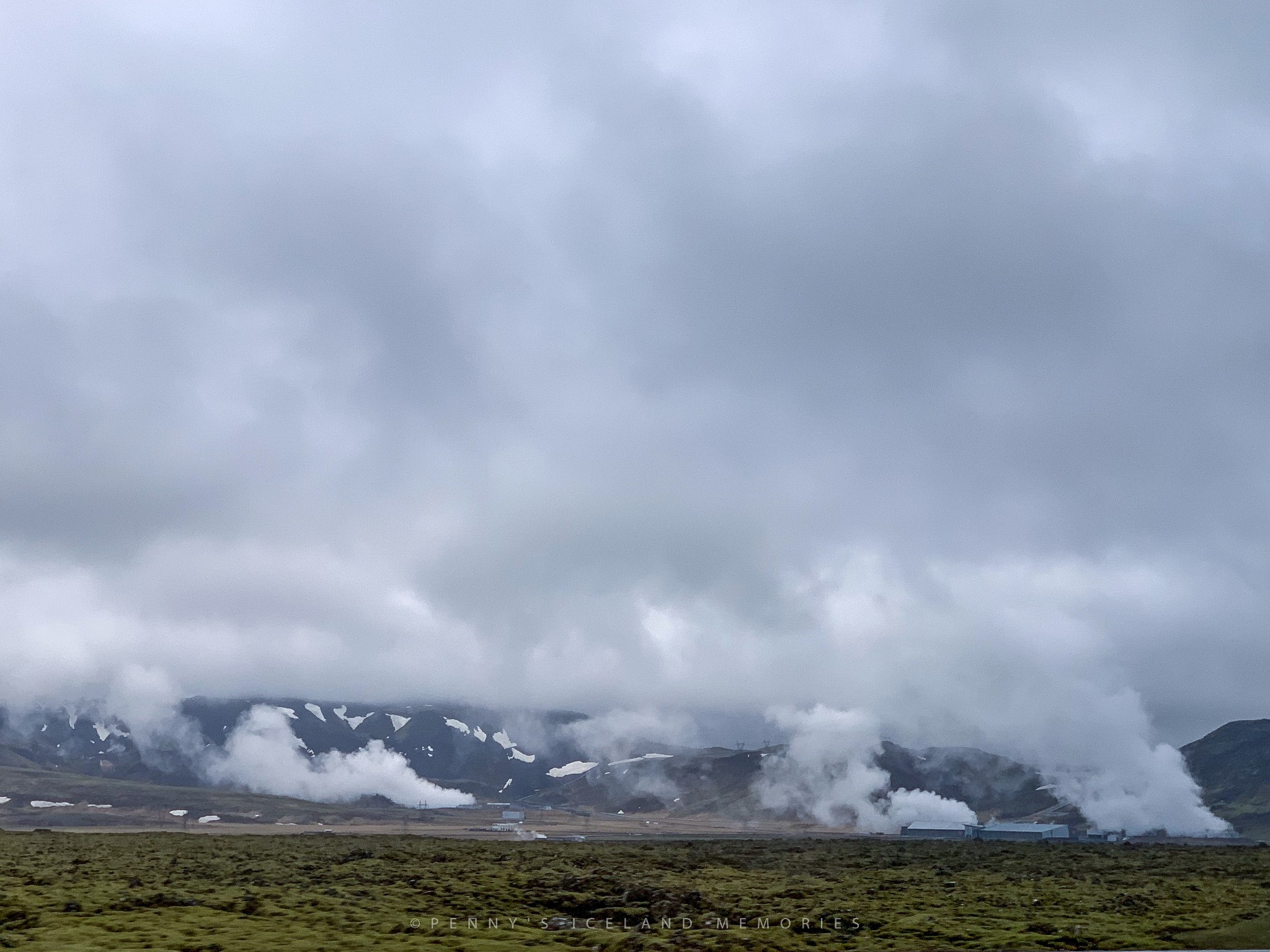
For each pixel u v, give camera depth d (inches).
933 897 4534.9
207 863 5477.4
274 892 4279.0
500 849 7253.9
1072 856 7760.8
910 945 3353.8
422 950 3102.9
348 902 4082.2
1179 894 4616.1
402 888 4557.1
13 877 4473.4
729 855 7426.2
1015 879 5447.8
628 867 5816.9
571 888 4709.6
